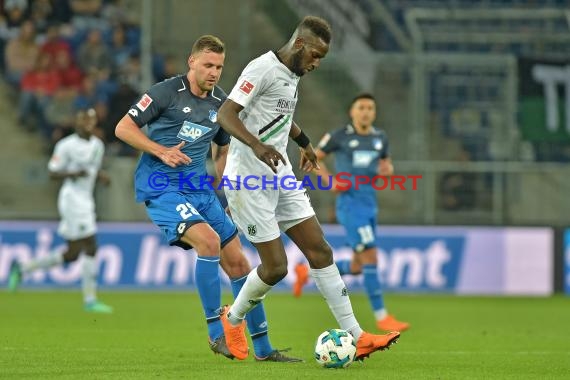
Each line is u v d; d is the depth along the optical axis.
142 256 58.06
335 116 62.66
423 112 61.47
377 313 37.91
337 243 58.59
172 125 25.53
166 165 25.39
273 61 22.62
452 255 59.34
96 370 23.06
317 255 23.61
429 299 55.78
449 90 62.41
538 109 62.00
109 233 57.91
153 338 32.69
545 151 62.00
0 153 63.12
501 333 36.53
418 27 64.81
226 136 26.44
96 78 64.00
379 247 58.94
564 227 59.88
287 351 27.12
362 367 23.89
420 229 59.22
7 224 57.28
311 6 64.31
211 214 25.73
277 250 23.17
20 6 65.19
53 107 63.72
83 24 65.25
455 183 60.94
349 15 64.12
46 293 56.03
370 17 64.19
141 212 59.41
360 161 38.25
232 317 23.80
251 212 23.09
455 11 65.00
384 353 28.39
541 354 28.95
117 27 65.25
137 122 25.03
